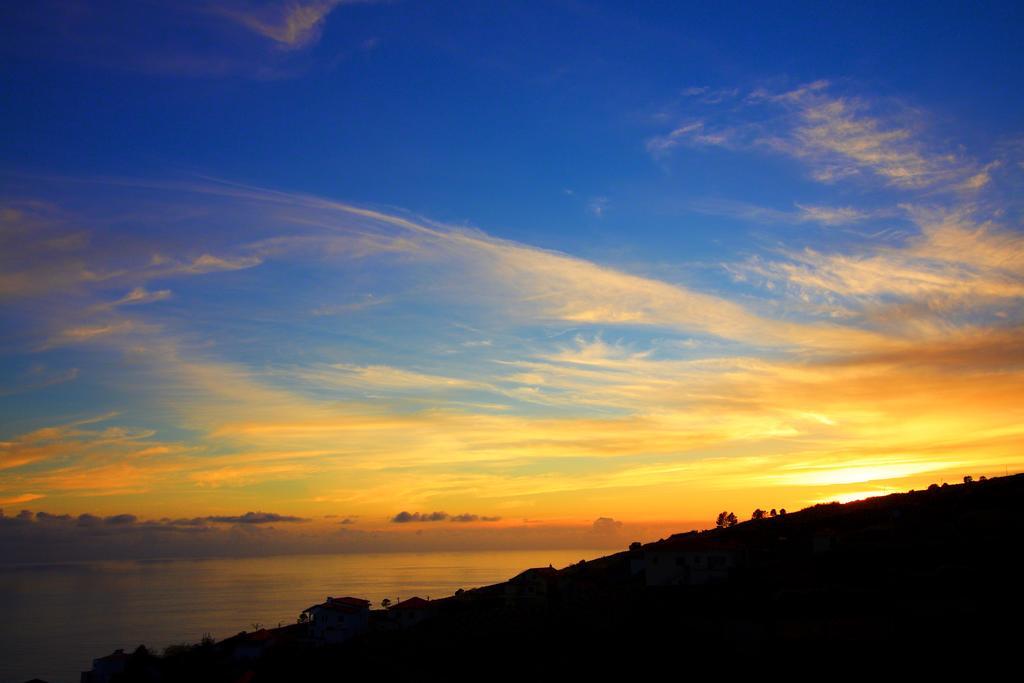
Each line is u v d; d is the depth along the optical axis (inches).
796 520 5270.7
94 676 4648.1
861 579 2891.2
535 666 2655.0
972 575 2667.3
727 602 2920.8
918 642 2167.8
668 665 2364.7
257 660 4375.0
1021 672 1875.0
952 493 4923.7
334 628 4677.7
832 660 2159.2
